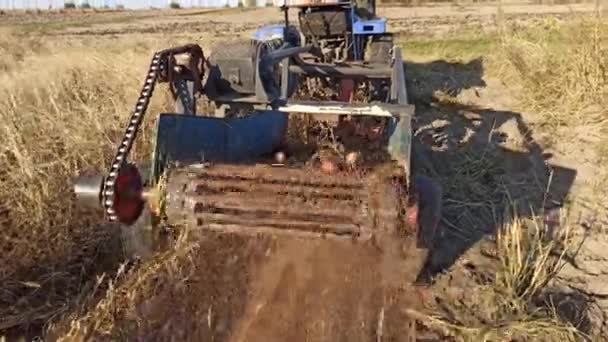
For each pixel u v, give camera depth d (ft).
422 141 23.54
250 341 11.78
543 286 13.91
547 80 28.50
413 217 10.79
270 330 12.03
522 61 31.37
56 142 18.31
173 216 11.05
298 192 10.88
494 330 12.05
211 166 11.47
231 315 12.44
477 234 16.53
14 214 14.82
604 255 15.40
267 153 16.07
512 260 14.02
